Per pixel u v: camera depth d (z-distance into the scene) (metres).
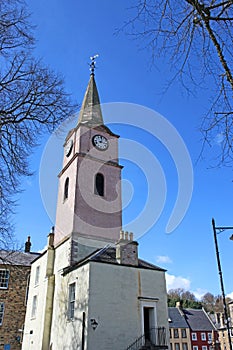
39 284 23.72
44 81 9.70
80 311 16.48
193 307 70.25
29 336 22.88
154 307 17.89
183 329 54.84
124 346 15.88
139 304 17.41
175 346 53.28
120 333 16.06
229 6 4.00
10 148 9.51
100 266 17.34
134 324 16.69
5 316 27.47
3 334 26.77
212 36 4.10
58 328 18.59
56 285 21.08
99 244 21.52
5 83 9.09
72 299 18.27
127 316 16.70
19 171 9.80
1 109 9.12
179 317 56.84
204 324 56.69
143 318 17.16
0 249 12.16
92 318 15.72
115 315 16.39
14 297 28.41
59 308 19.28
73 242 20.61
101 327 15.72
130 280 17.83
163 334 17.25
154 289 18.42
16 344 26.75
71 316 17.78
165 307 18.28
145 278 18.44
